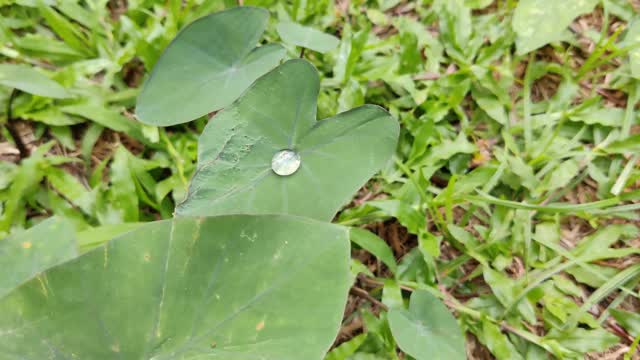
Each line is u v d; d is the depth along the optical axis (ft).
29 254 0.77
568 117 1.12
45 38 1.10
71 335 0.67
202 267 0.69
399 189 1.05
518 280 1.02
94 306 0.68
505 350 0.95
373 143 0.82
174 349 0.68
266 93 0.82
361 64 1.16
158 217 1.04
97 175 1.03
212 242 0.69
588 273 1.03
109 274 0.68
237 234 0.69
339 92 1.13
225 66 0.94
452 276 1.04
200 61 0.93
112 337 0.68
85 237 0.91
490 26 1.21
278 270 0.69
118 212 0.99
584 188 1.11
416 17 1.24
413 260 1.02
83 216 1.00
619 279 1.00
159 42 1.10
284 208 0.80
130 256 0.69
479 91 1.15
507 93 1.16
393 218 1.06
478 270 1.02
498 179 1.08
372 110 0.82
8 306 0.66
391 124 0.82
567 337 0.97
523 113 1.15
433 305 0.87
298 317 0.68
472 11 1.25
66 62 1.12
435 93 1.14
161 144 1.05
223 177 0.80
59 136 1.05
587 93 1.18
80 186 1.00
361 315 0.99
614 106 1.17
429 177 1.06
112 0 1.19
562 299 1.00
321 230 0.70
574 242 1.07
